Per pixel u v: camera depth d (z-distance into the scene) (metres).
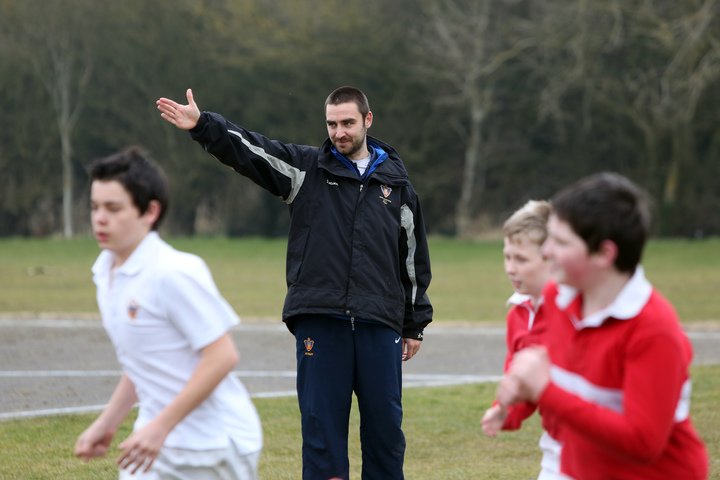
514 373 11.38
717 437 27.05
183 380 13.38
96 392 33.81
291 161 20.00
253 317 57.12
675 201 143.00
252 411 14.05
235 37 157.75
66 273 89.00
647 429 11.20
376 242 19.78
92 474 23.28
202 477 13.49
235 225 167.38
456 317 58.75
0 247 124.50
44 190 164.38
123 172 13.29
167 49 160.75
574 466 12.51
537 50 144.75
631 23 132.12
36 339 46.78
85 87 162.12
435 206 165.50
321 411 19.56
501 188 161.25
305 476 19.66
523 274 14.58
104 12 159.12
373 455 19.94
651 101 138.88
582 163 155.88
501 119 157.12
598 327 11.72
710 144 147.00
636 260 11.51
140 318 13.24
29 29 157.38
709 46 126.44
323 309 19.47
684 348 11.52
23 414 29.84
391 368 19.78
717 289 77.62
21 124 161.62
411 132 158.62
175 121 19.05
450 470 24.14
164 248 13.49
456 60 148.88
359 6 158.62
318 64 154.88
